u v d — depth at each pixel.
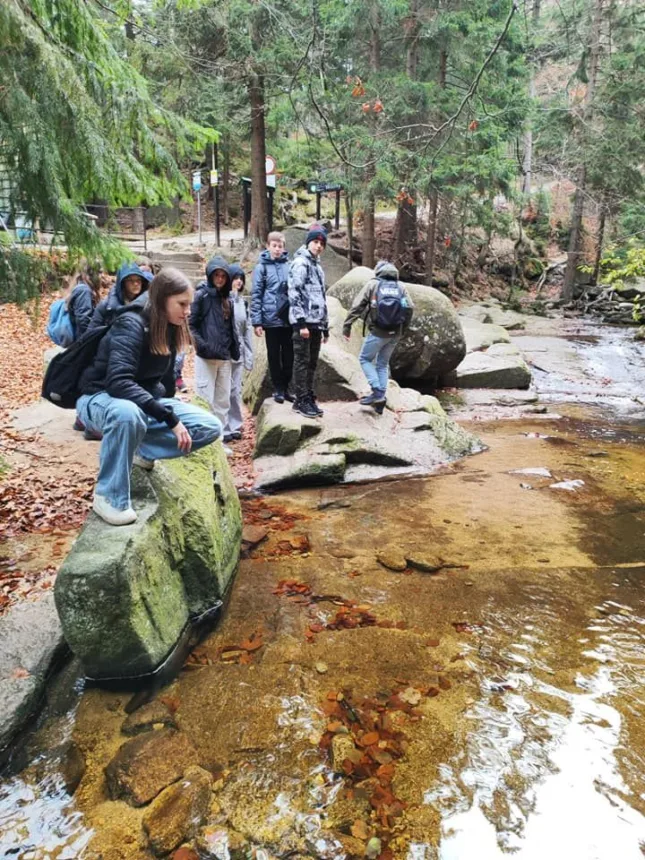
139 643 2.61
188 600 3.18
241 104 15.29
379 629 3.11
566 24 7.67
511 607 3.34
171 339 2.91
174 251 17.28
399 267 18.17
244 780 2.15
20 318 11.22
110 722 2.47
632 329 16.08
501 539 4.24
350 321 6.19
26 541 3.95
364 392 6.89
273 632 3.10
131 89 4.25
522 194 17.97
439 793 2.10
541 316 18.53
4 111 3.44
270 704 2.55
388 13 11.98
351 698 2.58
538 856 1.87
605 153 16.52
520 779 2.16
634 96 16.41
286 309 5.97
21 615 2.97
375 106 5.55
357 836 1.93
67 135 3.71
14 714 2.34
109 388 2.71
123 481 2.80
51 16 3.94
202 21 12.93
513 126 13.70
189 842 1.91
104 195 4.11
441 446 6.19
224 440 6.16
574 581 3.64
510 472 5.77
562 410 8.68
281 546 4.09
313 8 5.18
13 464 5.24
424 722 2.44
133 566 2.64
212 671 2.79
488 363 10.01
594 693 2.63
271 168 16.41
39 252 4.16
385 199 15.92
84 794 2.10
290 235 16.86
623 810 2.04
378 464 5.74
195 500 3.33
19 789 2.12
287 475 5.23
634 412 8.58
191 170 24.94
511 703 2.56
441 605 3.35
